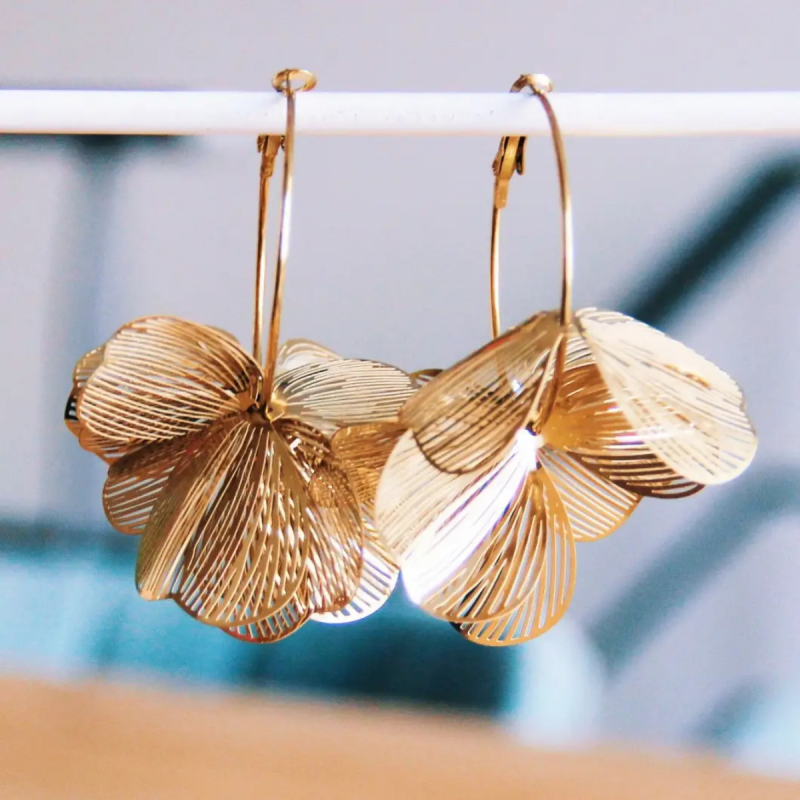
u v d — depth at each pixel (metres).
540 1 0.41
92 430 0.26
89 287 0.44
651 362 0.25
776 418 0.44
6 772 0.28
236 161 0.43
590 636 0.46
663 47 0.41
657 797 0.29
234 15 0.42
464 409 0.24
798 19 0.41
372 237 0.43
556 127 0.25
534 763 0.29
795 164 0.42
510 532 0.26
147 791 0.28
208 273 0.44
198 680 0.44
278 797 0.28
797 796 0.29
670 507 0.45
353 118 0.27
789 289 0.43
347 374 0.27
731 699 0.46
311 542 0.26
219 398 0.26
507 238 0.43
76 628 0.45
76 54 0.42
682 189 0.42
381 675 0.44
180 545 0.26
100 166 0.43
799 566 0.45
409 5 0.41
